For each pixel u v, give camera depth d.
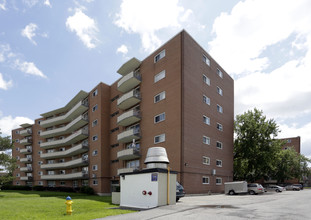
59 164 47.78
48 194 33.31
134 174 14.10
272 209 11.15
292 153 58.34
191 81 27.73
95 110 41.06
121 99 33.59
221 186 31.17
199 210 10.72
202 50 31.27
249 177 41.59
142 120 31.58
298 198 19.27
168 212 10.19
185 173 24.50
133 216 9.42
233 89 39.38
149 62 32.09
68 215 11.47
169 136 26.77
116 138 37.25
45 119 61.00
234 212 10.09
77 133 42.03
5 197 26.98
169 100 27.64
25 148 65.06
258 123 39.81
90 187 37.50
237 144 40.06
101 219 9.11
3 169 29.83
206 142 29.33
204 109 29.86
